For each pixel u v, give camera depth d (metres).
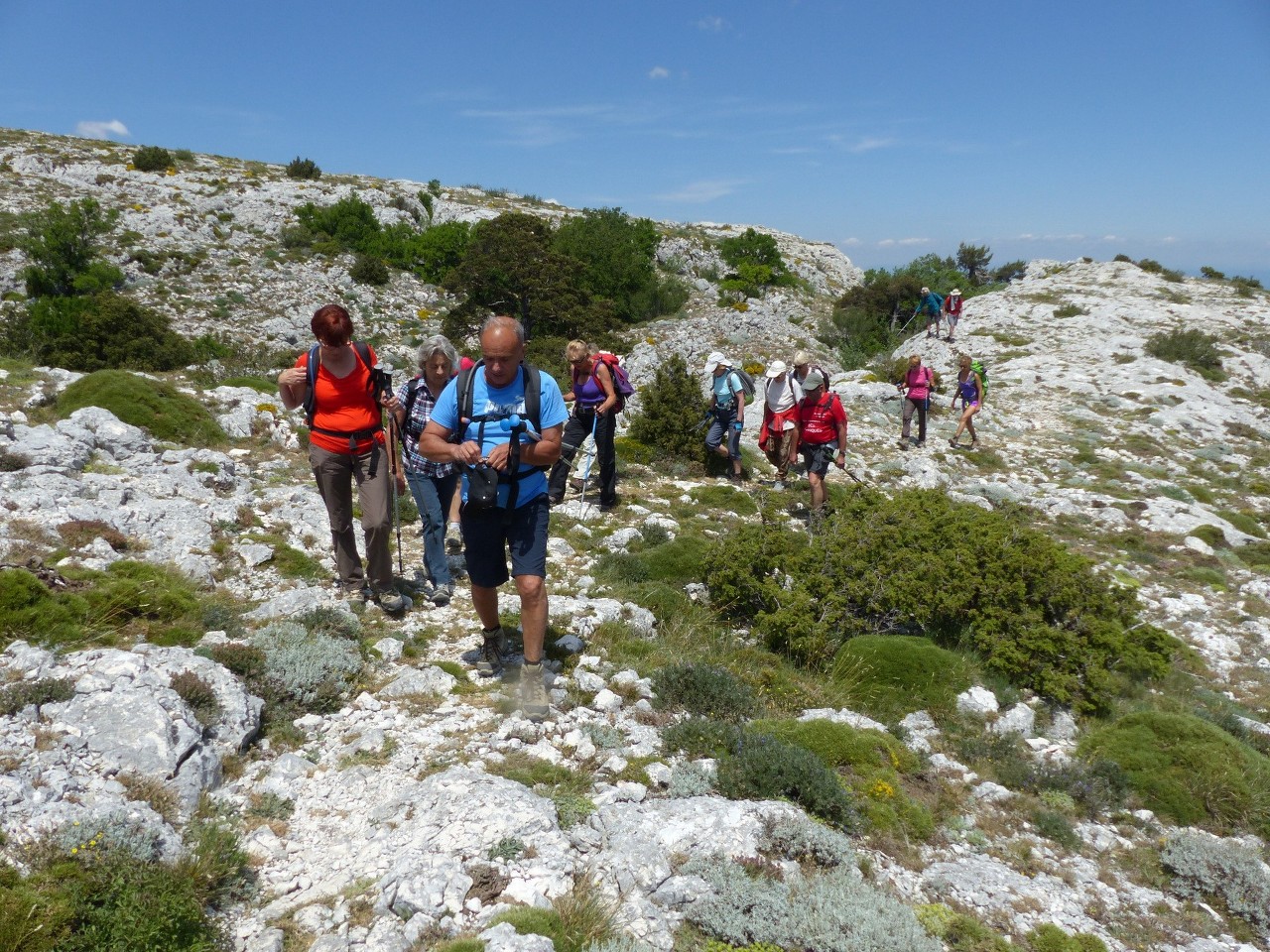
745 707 5.47
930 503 8.59
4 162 39.72
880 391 19.47
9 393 10.30
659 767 4.54
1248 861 4.50
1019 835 4.76
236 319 29.45
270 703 4.74
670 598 7.25
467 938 3.00
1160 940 3.94
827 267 54.53
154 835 3.27
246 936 3.11
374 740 4.52
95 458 8.11
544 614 4.85
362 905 3.27
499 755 4.52
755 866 3.74
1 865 2.88
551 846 3.58
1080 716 6.49
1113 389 22.05
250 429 10.77
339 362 5.75
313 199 42.38
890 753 5.06
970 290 46.06
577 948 3.05
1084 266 42.38
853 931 3.35
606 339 32.53
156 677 4.27
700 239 49.41
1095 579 7.36
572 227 40.94
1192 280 39.31
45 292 27.38
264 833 3.70
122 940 2.76
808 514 10.88
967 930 3.64
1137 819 5.11
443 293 37.84
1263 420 21.06
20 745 3.57
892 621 7.23
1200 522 13.03
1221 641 8.63
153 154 43.09
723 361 12.24
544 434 4.63
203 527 6.96
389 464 6.26
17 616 4.62
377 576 6.15
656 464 12.54
